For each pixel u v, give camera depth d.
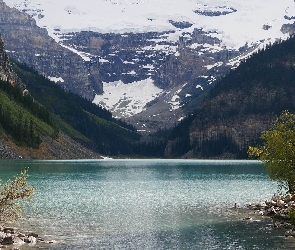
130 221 67.94
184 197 99.12
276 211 72.69
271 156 79.56
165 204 87.56
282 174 78.12
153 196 100.81
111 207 82.94
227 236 56.94
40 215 72.06
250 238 55.59
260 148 82.31
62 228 62.12
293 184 78.38
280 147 77.50
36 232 59.00
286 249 50.25
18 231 58.09
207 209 80.38
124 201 91.56
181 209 80.69
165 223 66.38
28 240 52.62
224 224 65.06
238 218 70.12
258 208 79.75
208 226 63.75
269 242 53.41
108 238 56.31
